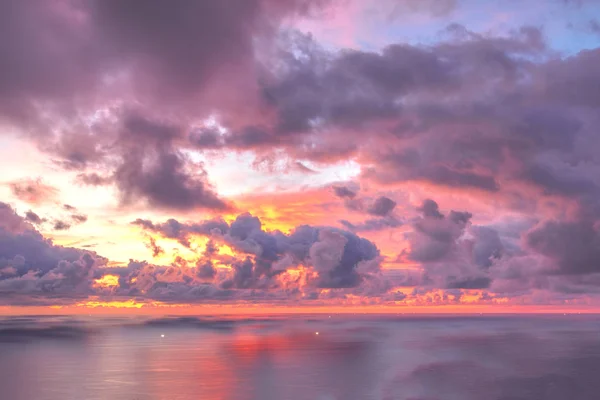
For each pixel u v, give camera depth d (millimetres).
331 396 72500
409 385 80125
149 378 85125
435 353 124438
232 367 98438
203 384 79625
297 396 71750
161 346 143000
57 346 143625
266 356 117000
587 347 139125
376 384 80500
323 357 115375
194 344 149250
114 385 78812
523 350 131125
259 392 74000
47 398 70312
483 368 98062
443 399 71438
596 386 80188
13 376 88312
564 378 86750
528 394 74562
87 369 96250
